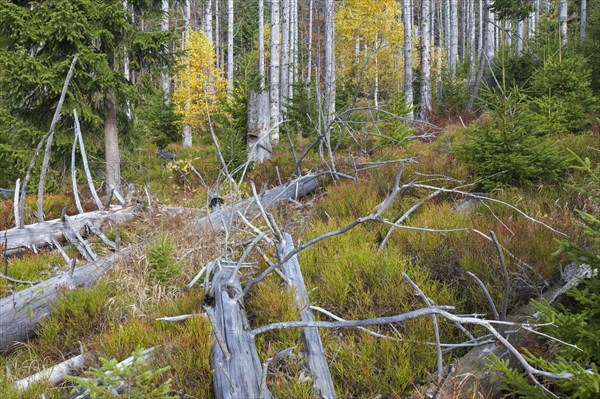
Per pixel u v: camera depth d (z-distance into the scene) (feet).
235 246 16.62
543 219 14.70
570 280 10.46
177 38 32.12
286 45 77.97
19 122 29.66
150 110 56.70
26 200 25.09
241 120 41.55
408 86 57.98
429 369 10.39
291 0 93.56
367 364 10.14
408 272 13.23
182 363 10.17
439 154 24.72
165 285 14.79
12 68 27.37
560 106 24.95
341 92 52.29
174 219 19.11
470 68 71.87
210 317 9.08
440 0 138.41
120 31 30.17
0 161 30.73
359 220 10.69
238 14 140.97
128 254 16.25
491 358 9.53
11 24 28.04
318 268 14.33
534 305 9.18
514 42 54.29
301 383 9.52
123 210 22.09
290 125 44.45
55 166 31.14
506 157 18.02
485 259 12.90
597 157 19.12
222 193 24.76
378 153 28.99
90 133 31.78
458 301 12.39
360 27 82.07
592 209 14.87
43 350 12.26
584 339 8.52
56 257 18.40
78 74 28.76
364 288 13.12
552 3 62.69
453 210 17.70
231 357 9.34
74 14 27.76
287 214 21.08
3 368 11.64
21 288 15.79
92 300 13.56
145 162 43.32
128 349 11.12
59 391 10.37
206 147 58.39
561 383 8.13
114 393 8.59
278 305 11.44
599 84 32.40
